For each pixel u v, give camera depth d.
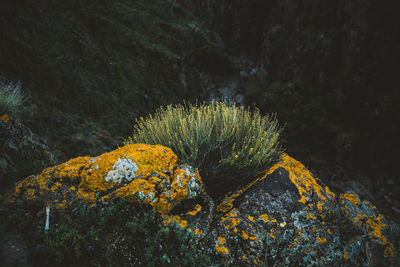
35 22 9.66
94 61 11.27
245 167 3.20
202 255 2.38
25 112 6.97
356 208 3.20
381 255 2.85
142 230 2.37
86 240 2.28
